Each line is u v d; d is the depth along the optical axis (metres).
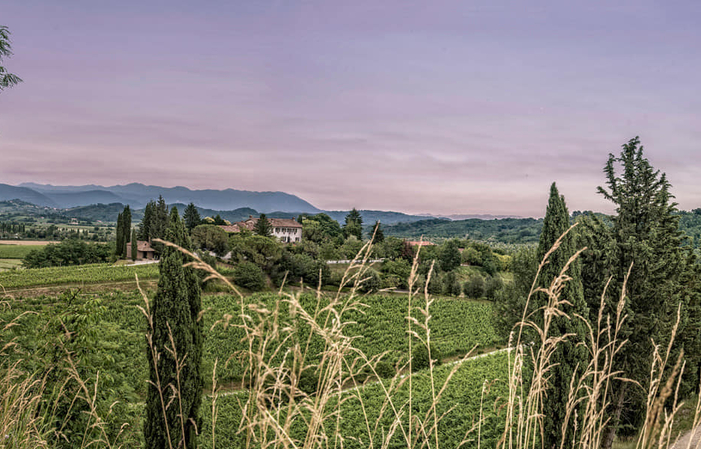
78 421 5.31
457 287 62.75
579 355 8.78
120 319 39.72
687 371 13.62
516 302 19.45
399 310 46.53
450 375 2.06
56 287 49.66
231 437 14.23
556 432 8.15
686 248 19.58
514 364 2.29
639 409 12.67
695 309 17.27
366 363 2.00
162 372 7.62
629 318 11.70
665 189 13.95
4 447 3.03
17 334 5.77
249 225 101.56
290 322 1.55
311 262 54.56
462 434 14.59
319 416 1.63
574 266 9.39
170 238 8.56
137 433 7.49
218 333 31.86
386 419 15.73
